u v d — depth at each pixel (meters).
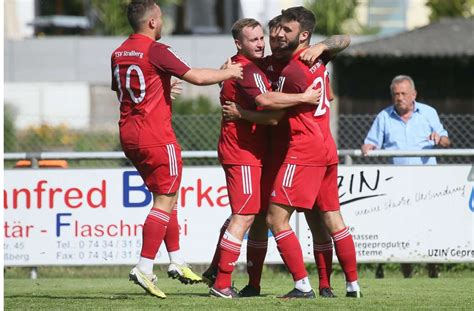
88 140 63.81
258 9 105.62
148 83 24.45
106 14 104.50
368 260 36.25
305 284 25.34
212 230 36.31
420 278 35.75
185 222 36.31
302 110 24.55
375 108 63.34
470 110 62.38
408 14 112.56
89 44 95.31
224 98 25.28
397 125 37.41
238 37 25.42
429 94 62.88
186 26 101.69
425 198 36.22
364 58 62.38
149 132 24.55
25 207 36.81
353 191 36.19
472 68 62.50
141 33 24.91
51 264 36.78
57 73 95.25
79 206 36.72
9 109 74.44
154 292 24.89
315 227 26.39
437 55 61.38
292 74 24.23
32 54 95.19
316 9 104.38
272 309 22.62
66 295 28.06
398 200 36.19
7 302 25.05
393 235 36.25
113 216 36.59
